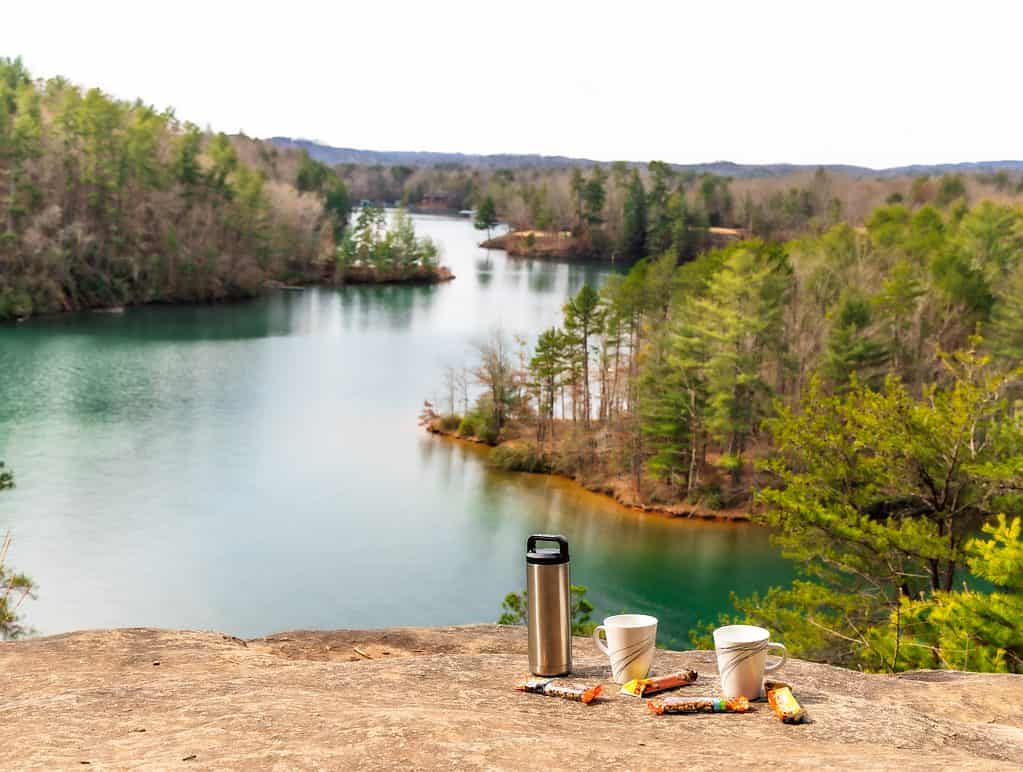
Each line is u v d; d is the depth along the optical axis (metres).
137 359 90.06
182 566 43.03
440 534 49.94
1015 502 18.80
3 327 105.50
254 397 77.62
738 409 61.81
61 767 3.02
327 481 57.62
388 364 92.81
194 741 3.27
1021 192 186.50
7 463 56.12
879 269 89.69
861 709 3.91
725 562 47.78
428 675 4.51
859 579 19.67
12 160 125.06
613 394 74.31
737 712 3.82
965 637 13.14
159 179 138.62
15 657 5.37
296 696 3.96
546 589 4.38
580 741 3.29
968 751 3.60
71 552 43.66
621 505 57.66
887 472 19.17
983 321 75.38
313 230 172.62
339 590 41.75
